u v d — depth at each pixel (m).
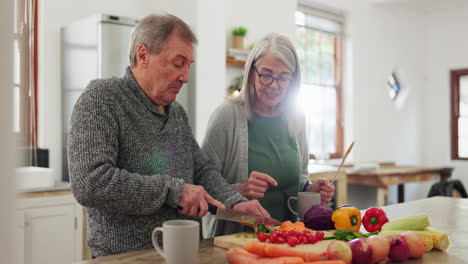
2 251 0.59
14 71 0.61
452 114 6.37
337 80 5.61
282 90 1.56
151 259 0.99
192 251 0.88
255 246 0.92
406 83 6.32
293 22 4.79
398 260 0.98
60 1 3.22
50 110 3.20
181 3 3.70
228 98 1.68
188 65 1.23
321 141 5.40
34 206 2.46
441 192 3.27
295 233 1.08
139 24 1.23
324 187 1.54
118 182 1.07
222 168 1.62
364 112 5.73
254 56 1.56
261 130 1.63
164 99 1.24
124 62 3.01
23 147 0.62
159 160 1.24
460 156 6.32
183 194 1.12
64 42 3.20
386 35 6.02
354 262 0.93
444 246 1.09
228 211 1.15
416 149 6.51
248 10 4.40
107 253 1.18
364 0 5.70
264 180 1.45
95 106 1.14
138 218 1.18
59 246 2.57
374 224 1.26
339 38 5.59
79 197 1.08
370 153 5.81
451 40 6.37
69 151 1.12
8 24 0.58
